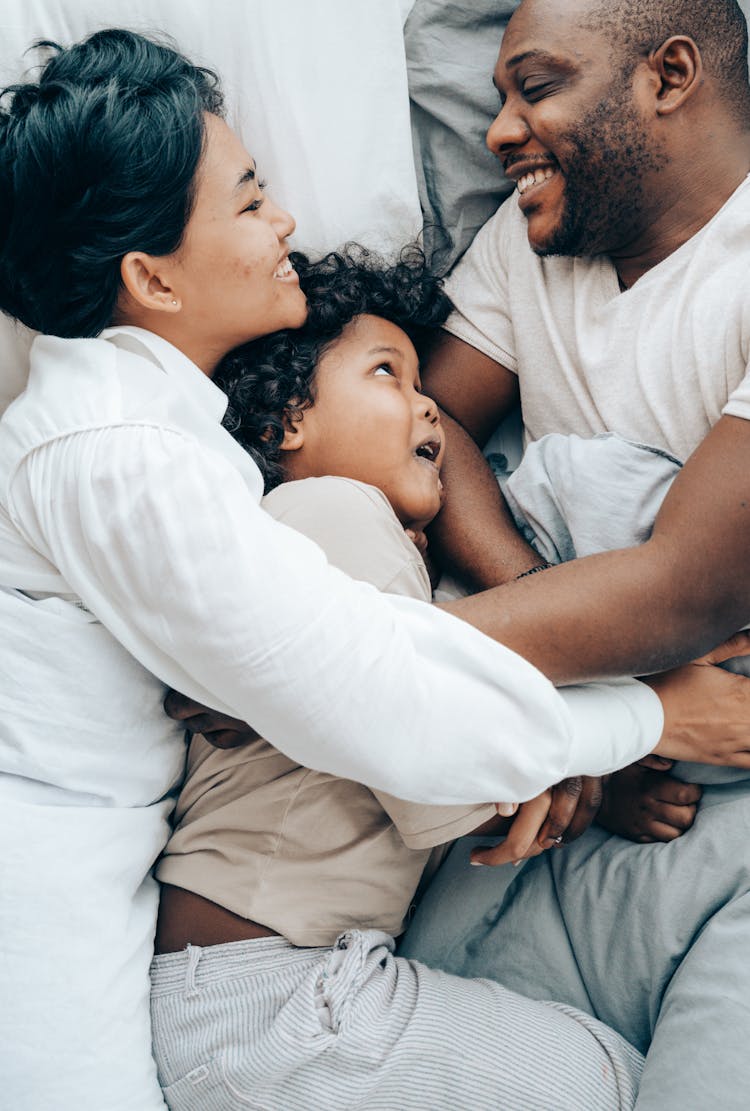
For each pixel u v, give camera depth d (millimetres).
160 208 904
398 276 1090
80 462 812
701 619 876
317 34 1110
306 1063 848
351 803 941
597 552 980
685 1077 854
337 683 765
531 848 956
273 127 1112
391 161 1141
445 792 814
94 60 917
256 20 1096
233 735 925
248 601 763
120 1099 851
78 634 869
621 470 995
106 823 896
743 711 951
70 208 896
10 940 833
